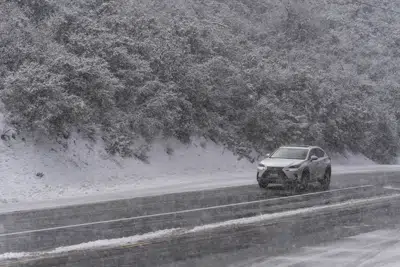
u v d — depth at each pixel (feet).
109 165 75.92
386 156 162.61
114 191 65.98
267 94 116.67
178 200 55.83
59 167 68.44
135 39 91.81
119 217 43.21
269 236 35.96
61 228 37.86
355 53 204.03
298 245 33.24
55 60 73.00
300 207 50.80
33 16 86.28
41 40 78.13
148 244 32.58
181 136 93.40
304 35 174.70
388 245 33.73
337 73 159.43
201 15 135.23
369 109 156.66
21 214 45.21
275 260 29.01
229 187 71.51
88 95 77.05
